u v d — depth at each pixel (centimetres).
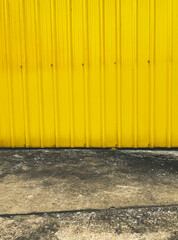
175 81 180
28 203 116
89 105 185
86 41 180
